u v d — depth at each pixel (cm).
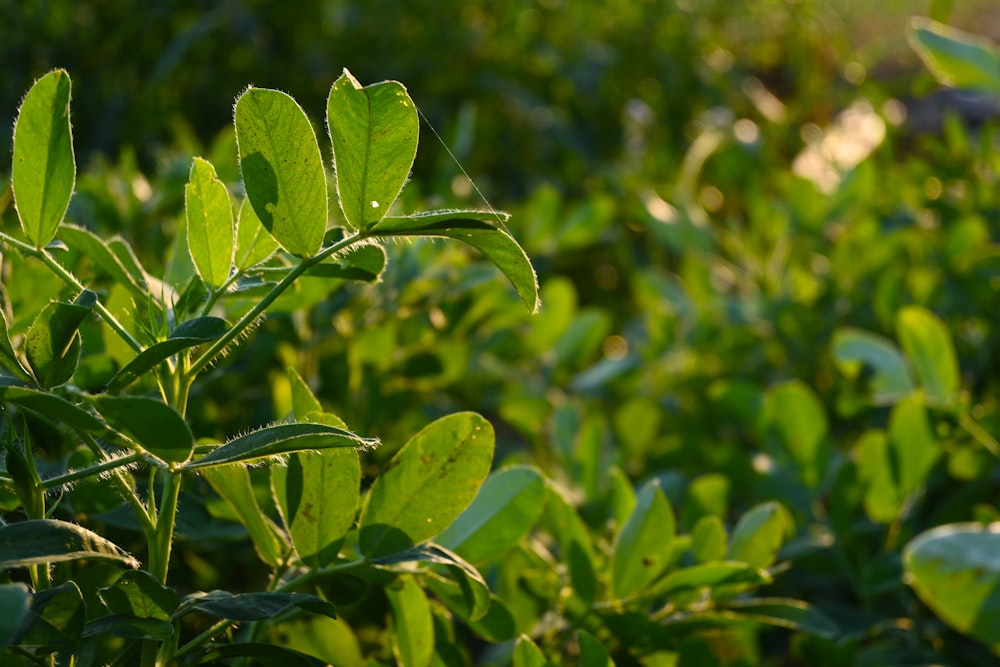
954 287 132
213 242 70
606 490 95
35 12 218
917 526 115
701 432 141
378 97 66
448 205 126
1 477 68
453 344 110
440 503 73
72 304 66
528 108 239
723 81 262
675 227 164
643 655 83
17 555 64
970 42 108
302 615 81
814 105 272
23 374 68
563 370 143
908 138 233
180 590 93
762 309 148
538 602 85
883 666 95
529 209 162
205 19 219
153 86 208
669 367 149
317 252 68
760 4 283
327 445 66
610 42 263
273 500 83
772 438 110
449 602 79
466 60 248
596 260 221
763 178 186
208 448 68
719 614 84
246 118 67
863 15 322
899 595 104
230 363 94
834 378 139
